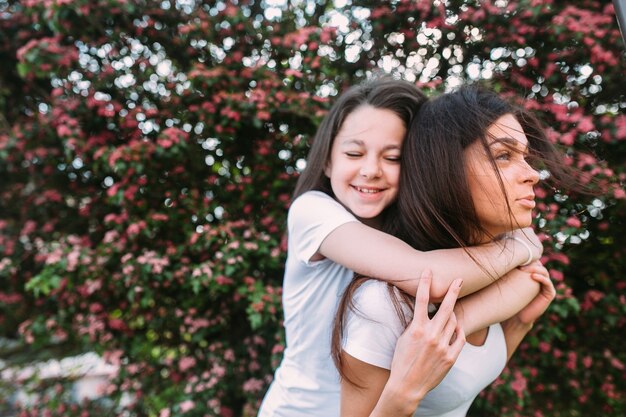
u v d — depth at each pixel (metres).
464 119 0.79
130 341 2.36
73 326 2.38
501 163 0.78
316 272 0.93
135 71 2.19
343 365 0.77
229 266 1.98
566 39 1.76
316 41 1.97
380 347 0.74
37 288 2.10
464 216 0.79
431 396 0.81
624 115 1.75
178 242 2.22
